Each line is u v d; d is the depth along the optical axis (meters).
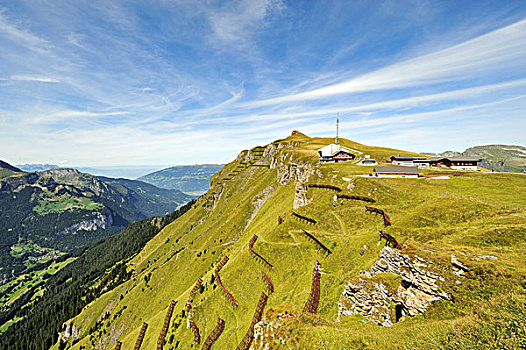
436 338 26.41
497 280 28.53
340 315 46.62
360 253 60.66
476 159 113.50
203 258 187.00
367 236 65.94
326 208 91.56
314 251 76.19
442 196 71.81
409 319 34.38
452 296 31.12
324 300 53.94
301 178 154.50
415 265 36.28
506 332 22.83
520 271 28.12
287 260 81.31
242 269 97.12
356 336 32.25
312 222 87.25
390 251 45.00
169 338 111.44
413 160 132.12
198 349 88.81
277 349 38.28
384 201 79.75
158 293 190.25
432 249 37.41
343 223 79.00
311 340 35.22
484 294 28.23
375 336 31.14
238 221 197.62
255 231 141.00
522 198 61.50
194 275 176.00
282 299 66.06
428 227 54.00
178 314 121.44
